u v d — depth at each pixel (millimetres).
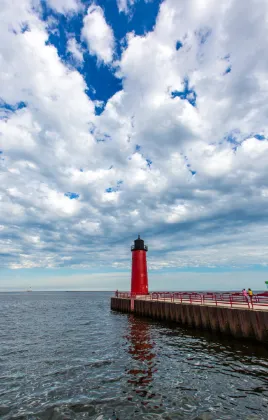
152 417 8219
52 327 26859
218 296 21203
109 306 57906
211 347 16500
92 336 21375
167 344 17641
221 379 11047
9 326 27906
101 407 8914
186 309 23047
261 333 15844
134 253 39375
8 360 14602
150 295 33156
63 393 10094
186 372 12023
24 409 8867
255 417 8078
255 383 10539
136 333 22000
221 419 8016
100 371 12492
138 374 11945
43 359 14727
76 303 72062
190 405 8922
